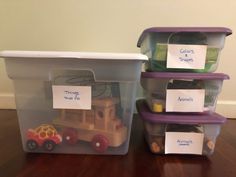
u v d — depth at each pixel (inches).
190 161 25.5
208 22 40.4
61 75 25.1
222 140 32.3
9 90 44.9
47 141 26.2
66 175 21.8
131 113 26.2
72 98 25.0
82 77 25.1
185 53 26.3
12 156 25.5
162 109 27.2
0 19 42.6
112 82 25.1
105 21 41.7
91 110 25.8
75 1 41.4
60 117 26.5
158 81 26.8
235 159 26.2
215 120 25.2
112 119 26.2
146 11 40.9
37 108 26.2
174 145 26.0
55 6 41.8
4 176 21.4
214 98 27.5
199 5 40.1
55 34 42.6
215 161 25.6
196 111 26.7
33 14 42.3
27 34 43.0
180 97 26.3
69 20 42.1
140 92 39.2
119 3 41.0
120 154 26.6
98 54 22.4
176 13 40.6
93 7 41.4
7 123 37.1
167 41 26.8
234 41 40.6
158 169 23.4
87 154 26.3
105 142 25.6
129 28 41.6
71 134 26.2
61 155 26.0
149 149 28.0
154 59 27.3
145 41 30.9
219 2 39.8
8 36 43.2
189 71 27.1
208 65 27.0
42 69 24.0
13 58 23.6
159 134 26.3
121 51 42.4
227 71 41.6
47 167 23.2
